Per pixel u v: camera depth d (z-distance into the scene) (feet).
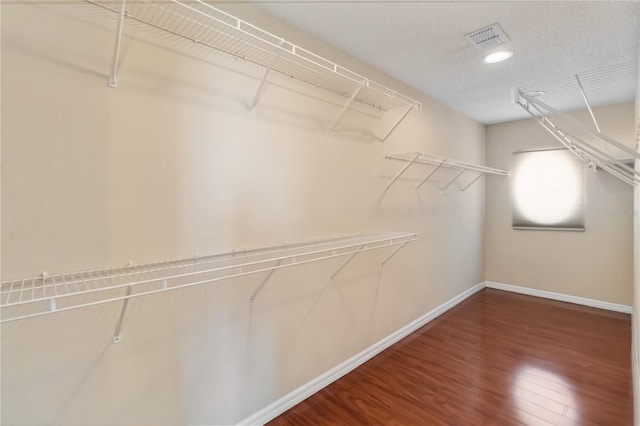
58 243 3.70
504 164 13.85
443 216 11.32
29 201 3.52
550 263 12.85
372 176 8.11
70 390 3.82
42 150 3.59
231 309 5.32
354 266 7.70
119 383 4.18
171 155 4.59
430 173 9.91
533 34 6.43
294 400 6.33
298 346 6.42
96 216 3.97
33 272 3.55
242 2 5.30
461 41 6.72
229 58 5.23
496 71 8.29
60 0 3.69
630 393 6.52
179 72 4.66
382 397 6.55
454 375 7.31
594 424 5.65
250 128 5.52
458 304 12.24
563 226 12.43
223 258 5.15
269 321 5.88
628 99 10.50
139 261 4.31
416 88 9.50
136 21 4.24
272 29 5.74
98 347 4.00
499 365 7.73
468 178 12.98
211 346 5.09
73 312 3.82
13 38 3.41
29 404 3.56
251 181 5.55
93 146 3.93
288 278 6.18
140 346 4.35
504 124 13.76
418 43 6.81
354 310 7.72
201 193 4.91
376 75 8.11
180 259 4.69
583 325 10.11
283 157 6.05
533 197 13.10
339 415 6.03
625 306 11.22
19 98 3.44
